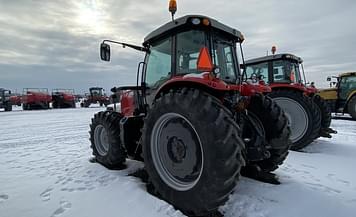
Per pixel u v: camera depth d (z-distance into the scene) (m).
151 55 3.13
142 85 3.27
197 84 2.36
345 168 3.39
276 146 2.79
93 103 24.67
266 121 2.85
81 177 2.98
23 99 19.48
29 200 2.35
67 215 2.06
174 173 2.33
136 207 2.18
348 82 9.92
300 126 4.71
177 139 2.34
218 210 2.13
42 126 8.23
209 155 1.92
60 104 20.81
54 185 2.73
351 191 2.56
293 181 2.84
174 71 2.69
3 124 8.84
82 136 6.18
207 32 2.52
